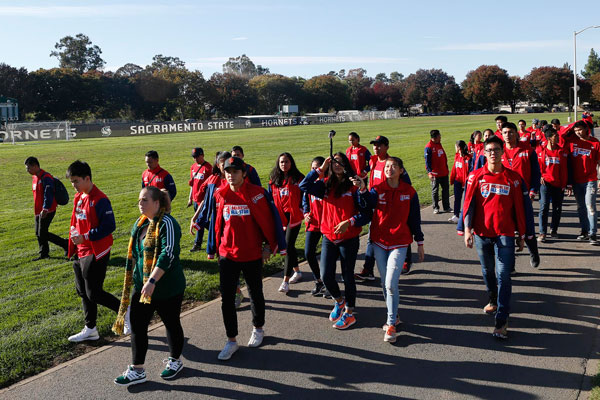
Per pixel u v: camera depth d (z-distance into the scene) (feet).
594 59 500.74
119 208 41.93
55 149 106.01
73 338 16.89
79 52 402.11
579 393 13.03
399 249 16.72
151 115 325.01
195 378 14.42
